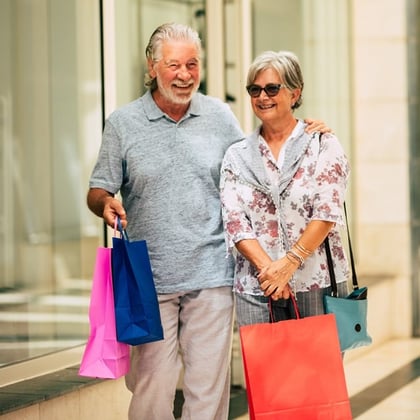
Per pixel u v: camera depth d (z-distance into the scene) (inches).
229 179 334.0
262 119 327.6
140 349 344.2
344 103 701.9
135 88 466.0
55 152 428.1
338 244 332.2
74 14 433.1
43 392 372.2
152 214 340.2
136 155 339.0
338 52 693.9
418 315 711.7
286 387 307.6
